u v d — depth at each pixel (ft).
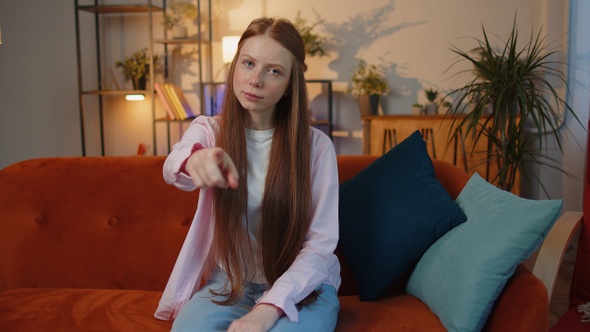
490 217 4.10
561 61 11.06
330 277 4.15
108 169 5.59
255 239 4.13
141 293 4.91
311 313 3.66
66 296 4.80
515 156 8.81
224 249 3.98
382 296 4.79
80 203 5.44
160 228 5.33
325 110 12.97
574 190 10.56
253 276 4.13
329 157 4.27
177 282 4.06
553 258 4.32
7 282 5.28
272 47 3.76
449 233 4.42
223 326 3.58
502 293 3.82
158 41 12.34
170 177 3.41
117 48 13.44
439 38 12.44
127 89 13.51
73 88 13.28
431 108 12.57
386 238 4.66
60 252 5.32
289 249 3.97
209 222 4.14
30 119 13.03
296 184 3.99
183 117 12.42
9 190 5.51
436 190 4.69
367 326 4.00
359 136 13.00
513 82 8.63
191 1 13.20
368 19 12.65
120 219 5.40
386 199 4.87
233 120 4.05
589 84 10.26
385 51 12.67
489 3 12.16
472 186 4.86
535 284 3.53
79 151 13.47
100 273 5.27
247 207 4.09
